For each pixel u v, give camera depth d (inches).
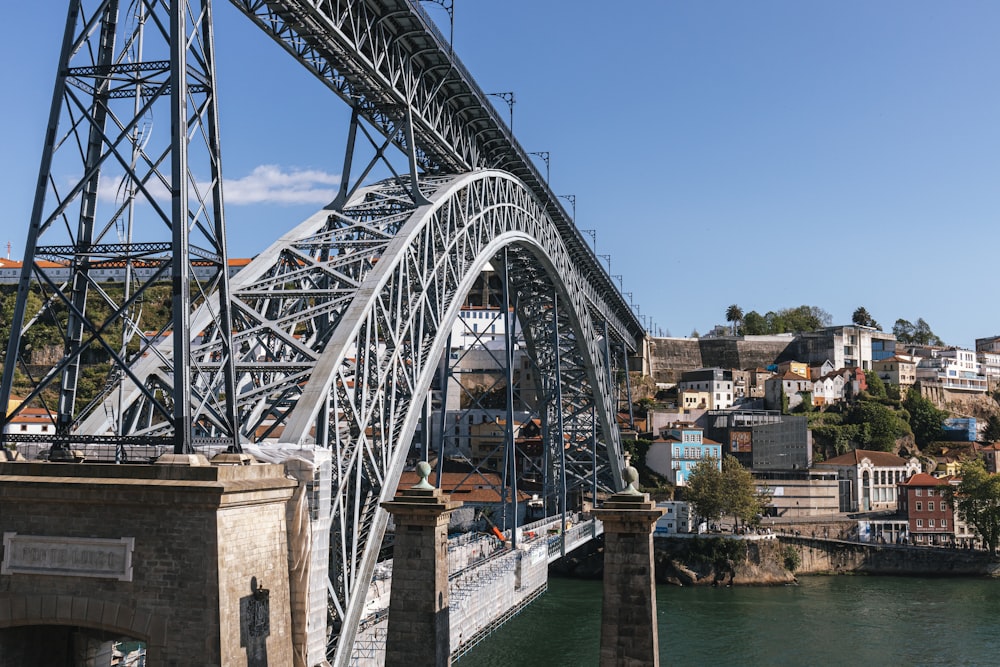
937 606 4212.6
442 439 2957.7
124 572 1023.6
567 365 4744.1
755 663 3090.6
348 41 1914.4
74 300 1221.7
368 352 1750.7
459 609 2903.5
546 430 4717.0
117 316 1166.3
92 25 1224.2
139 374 1441.9
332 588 1584.6
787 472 6441.9
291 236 1985.7
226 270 1219.9
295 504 1209.4
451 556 3540.8
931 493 6097.4
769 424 6904.5
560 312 4264.3
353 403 1680.6
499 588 3479.3
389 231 2266.2
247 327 1771.7
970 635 3540.8
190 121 1242.6
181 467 1034.7
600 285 5024.6
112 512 1039.6
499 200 2849.4
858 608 4146.2
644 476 6481.3
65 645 1163.9
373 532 1759.4
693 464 6441.9
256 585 1092.5
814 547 5423.2
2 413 1162.6
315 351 1769.2
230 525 1044.5
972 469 5733.3
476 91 2571.4
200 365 1496.1
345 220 2124.8
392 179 2386.8
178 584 1014.4
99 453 1180.5
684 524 5388.8
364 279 1824.6
